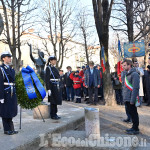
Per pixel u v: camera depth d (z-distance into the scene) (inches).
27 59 991.6
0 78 144.1
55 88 201.0
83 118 222.1
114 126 203.0
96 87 347.9
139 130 189.0
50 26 617.9
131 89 174.9
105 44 327.9
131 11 411.8
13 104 151.4
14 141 131.0
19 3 370.3
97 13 337.1
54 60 208.4
